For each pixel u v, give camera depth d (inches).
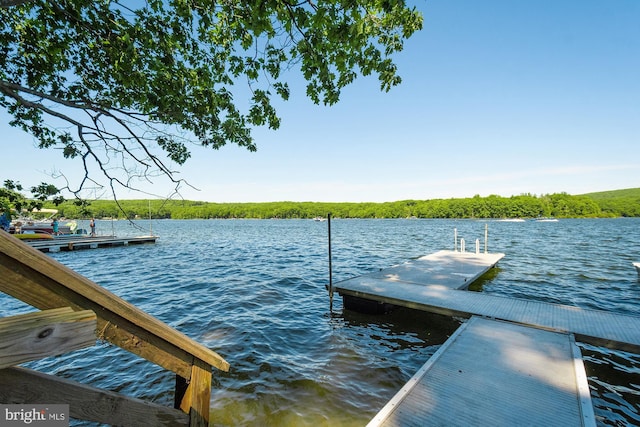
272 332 269.3
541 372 163.9
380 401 172.7
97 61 164.7
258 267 618.2
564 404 137.1
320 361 218.5
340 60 147.9
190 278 502.6
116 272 560.7
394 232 1775.3
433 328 286.0
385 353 233.3
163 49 154.9
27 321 37.9
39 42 155.4
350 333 272.4
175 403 64.3
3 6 92.0
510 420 127.6
